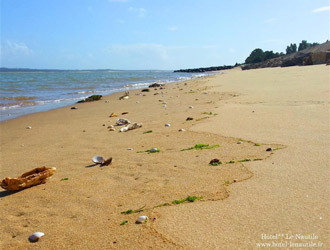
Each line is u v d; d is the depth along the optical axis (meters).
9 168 7.50
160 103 18.17
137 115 14.16
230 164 6.16
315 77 26.41
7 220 4.80
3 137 11.44
